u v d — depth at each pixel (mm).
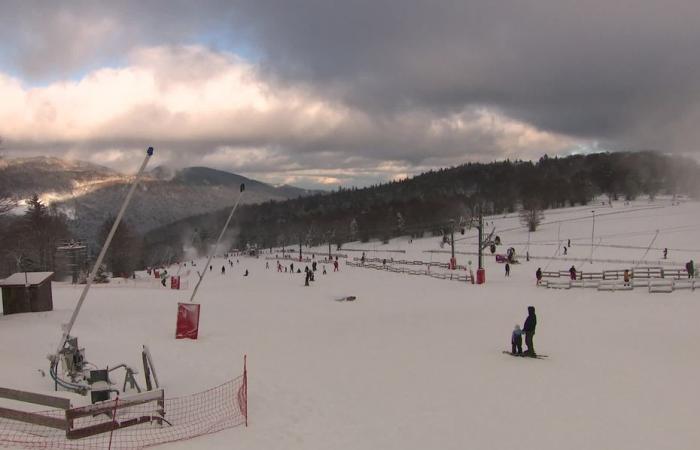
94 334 27016
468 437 12438
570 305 36656
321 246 198375
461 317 33281
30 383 15820
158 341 25438
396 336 26844
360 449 11594
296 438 12188
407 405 14953
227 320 33938
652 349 22344
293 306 42031
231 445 11586
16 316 33594
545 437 12445
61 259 95750
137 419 12523
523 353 21516
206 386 17031
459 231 156375
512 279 58625
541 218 148875
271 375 18500
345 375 18531
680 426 13141
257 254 181500
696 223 120312
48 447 10625
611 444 12031
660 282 43094
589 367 19406
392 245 158750
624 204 174875
